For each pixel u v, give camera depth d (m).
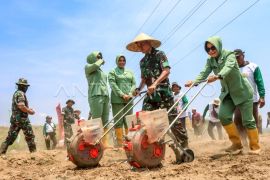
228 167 5.24
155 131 5.55
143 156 5.52
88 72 8.91
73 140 6.43
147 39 6.43
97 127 6.59
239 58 8.08
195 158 6.64
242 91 6.55
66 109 14.20
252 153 6.49
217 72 6.56
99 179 5.08
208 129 14.82
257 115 8.13
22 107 9.07
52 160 8.09
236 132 6.82
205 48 6.59
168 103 6.41
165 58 6.43
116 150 8.51
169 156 7.51
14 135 9.20
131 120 5.83
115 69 9.15
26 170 7.05
